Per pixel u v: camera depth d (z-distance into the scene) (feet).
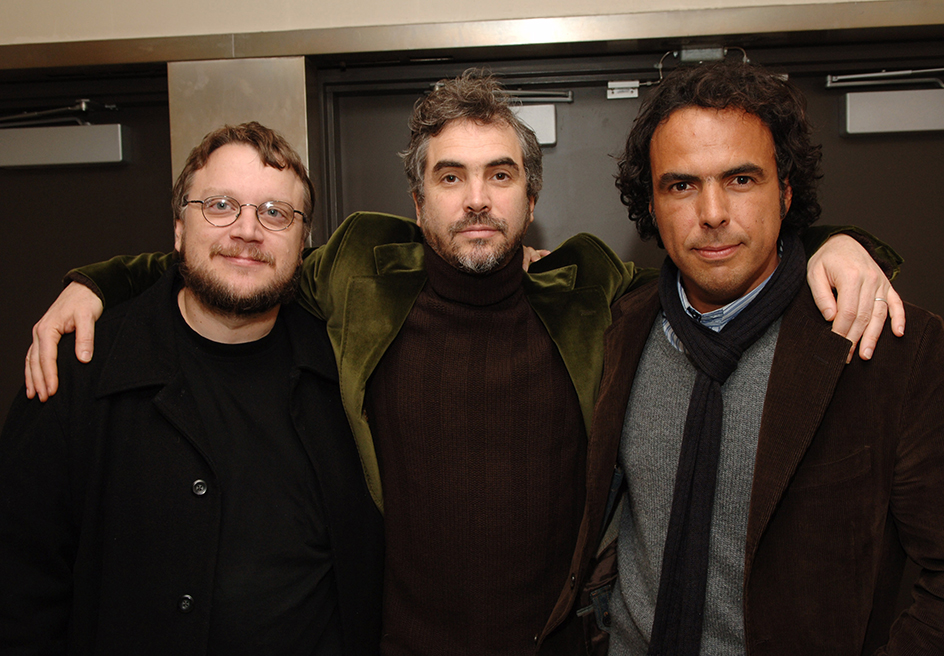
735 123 2.72
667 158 2.84
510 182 3.43
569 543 3.57
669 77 2.97
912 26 4.54
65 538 3.06
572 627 3.52
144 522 3.00
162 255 3.92
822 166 5.20
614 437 3.22
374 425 3.66
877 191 5.16
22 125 5.55
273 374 3.48
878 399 2.61
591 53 4.99
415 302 3.70
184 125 4.99
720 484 2.87
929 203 5.13
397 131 5.45
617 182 3.47
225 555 3.07
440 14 4.82
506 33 4.75
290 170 3.33
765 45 4.89
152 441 3.11
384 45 4.81
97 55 4.99
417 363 3.55
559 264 4.05
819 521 2.65
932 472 2.50
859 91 5.15
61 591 3.06
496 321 3.58
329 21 4.88
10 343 5.72
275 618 3.07
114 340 3.24
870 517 2.59
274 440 3.32
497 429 3.45
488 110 3.40
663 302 3.17
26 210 5.66
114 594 2.94
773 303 2.84
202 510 3.05
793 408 2.67
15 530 2.94
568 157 5.38
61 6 5.03
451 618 3.37
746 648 2.68
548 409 3.50
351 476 3.56
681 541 2.91
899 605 5.06
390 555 3.57
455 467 3.42
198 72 4.96
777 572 2.70
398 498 3.52
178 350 3.31
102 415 3.08
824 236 3.03
